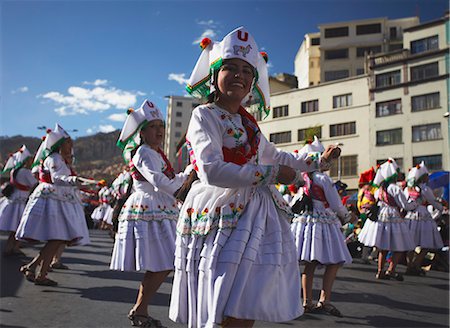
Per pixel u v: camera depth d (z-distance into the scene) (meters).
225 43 2.17
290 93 34.03
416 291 6.04
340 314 4.36
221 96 2.20
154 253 3.62
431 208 9.57
